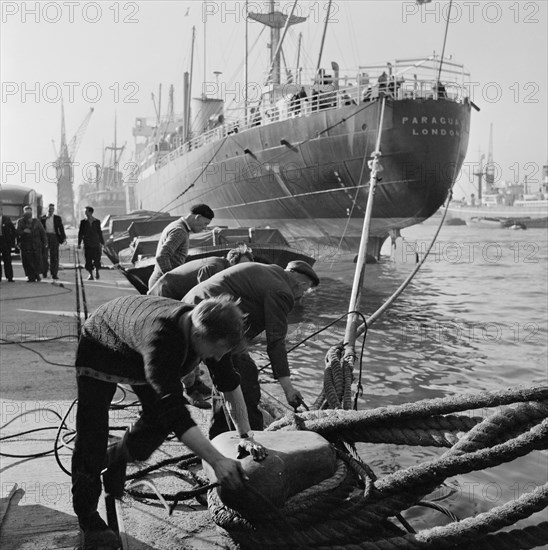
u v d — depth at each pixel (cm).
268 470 289
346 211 2548
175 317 259
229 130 2975
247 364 432
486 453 281
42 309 1109
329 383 446
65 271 1992
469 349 1100
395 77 2306
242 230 1752
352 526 293
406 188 2317
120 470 310
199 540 313
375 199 2403
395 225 2523
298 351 1023
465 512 461
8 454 423
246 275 410
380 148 2272
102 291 1396
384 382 873
